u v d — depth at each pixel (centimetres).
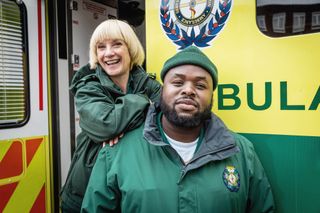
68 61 285
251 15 168
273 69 162
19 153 243
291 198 159
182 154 150
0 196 230
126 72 179
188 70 143
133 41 178
